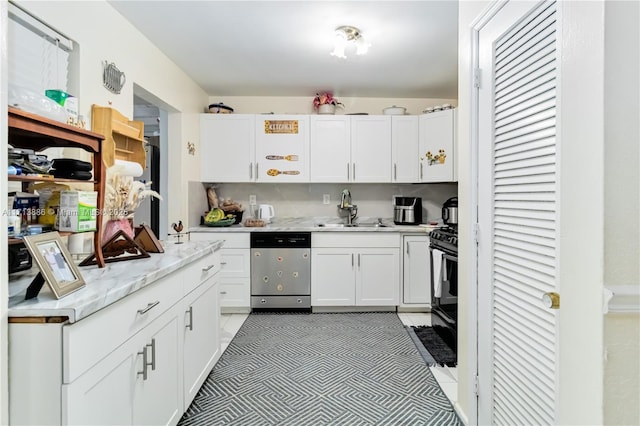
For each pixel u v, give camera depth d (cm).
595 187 65
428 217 419
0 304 94
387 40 268
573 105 72
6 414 96
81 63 186
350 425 179
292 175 386
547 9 110
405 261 361
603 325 64
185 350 177
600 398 64
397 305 362
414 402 199
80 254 166
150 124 447
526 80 122
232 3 218
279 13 230
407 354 261
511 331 133
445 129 364
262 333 304
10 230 123
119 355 120
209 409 192
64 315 96
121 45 227
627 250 64
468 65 163
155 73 276
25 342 96
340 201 417
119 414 120
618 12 64
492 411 148
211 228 354
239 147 383
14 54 150
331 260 361
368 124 386
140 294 133
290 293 361
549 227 110
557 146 104
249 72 336
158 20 236
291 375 229
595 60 66
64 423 96
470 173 161
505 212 137
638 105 64
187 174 344
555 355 106
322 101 392
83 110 187
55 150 168
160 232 393
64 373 96
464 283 171
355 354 261
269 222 411
